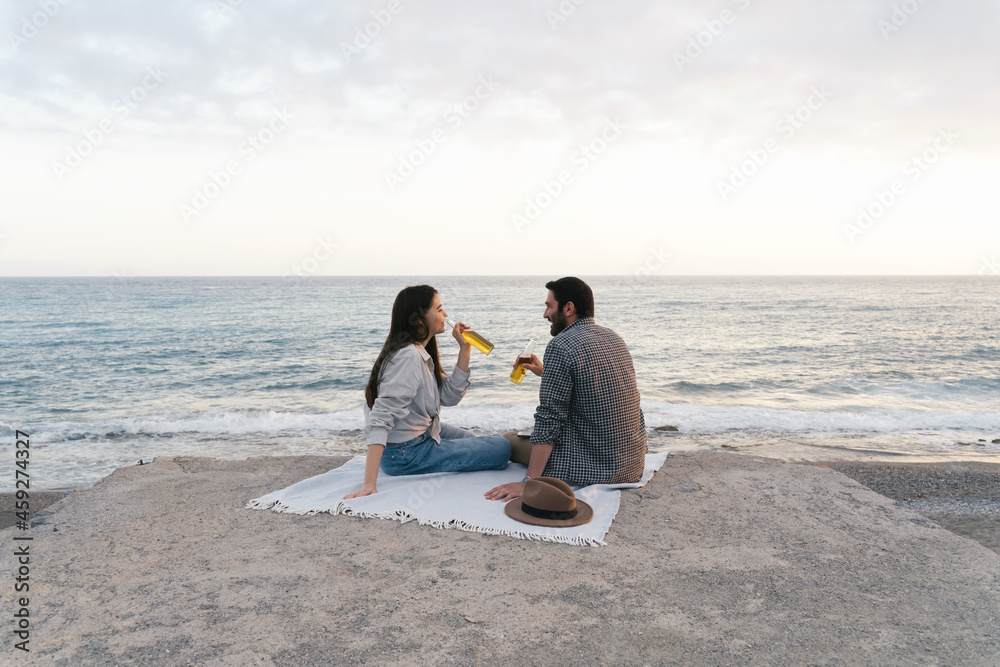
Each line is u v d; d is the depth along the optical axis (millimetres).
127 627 1922
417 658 1767
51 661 1731
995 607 2094
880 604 2115
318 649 1809
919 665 1759
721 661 1774
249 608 2047
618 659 1779
